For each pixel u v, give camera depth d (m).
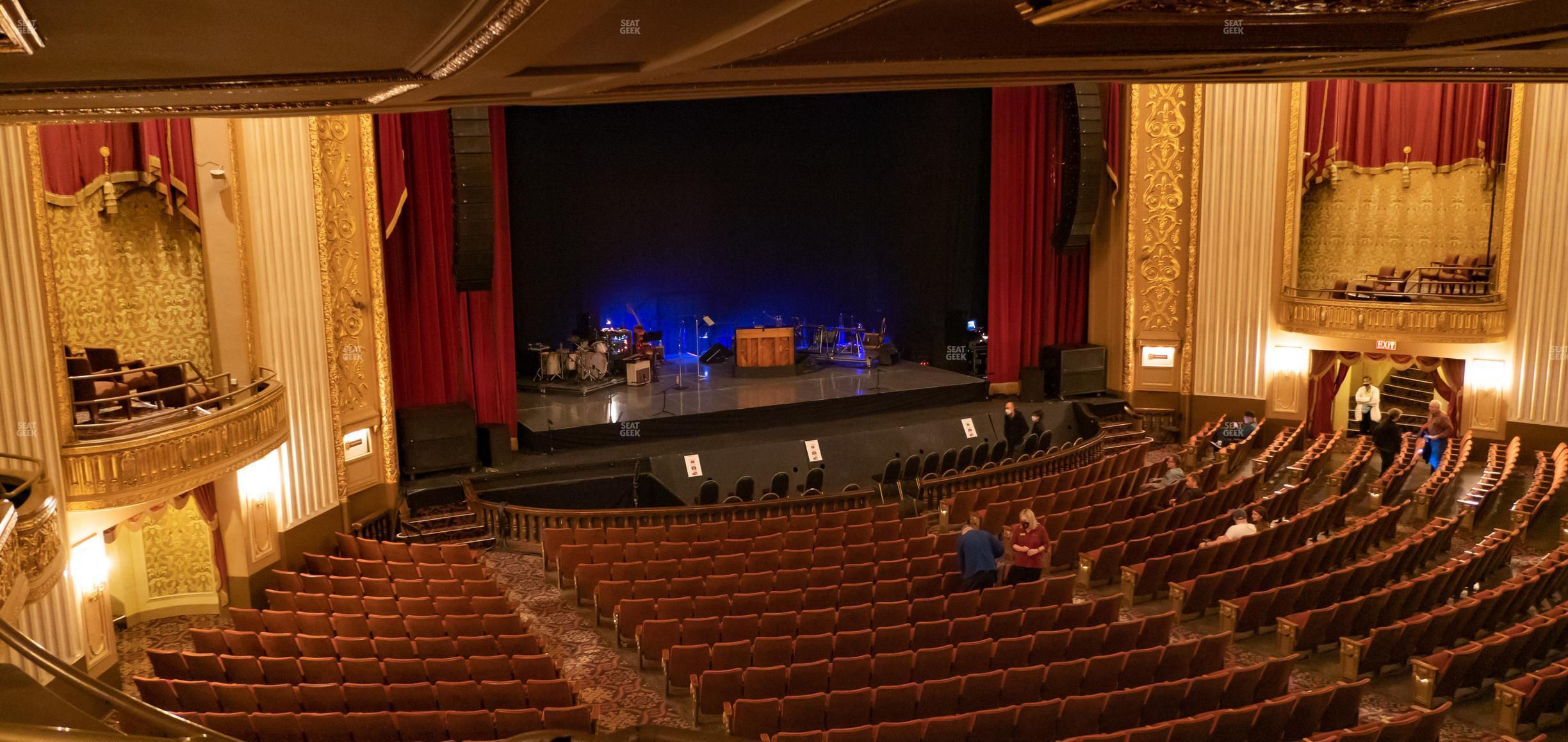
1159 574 11.71
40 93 4.16
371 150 15.44
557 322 23.22
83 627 10.94
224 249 13.32
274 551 14.02
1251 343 20.61
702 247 24.17
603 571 12.34
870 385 21.86
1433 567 12.66
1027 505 14.16
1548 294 17.86
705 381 22.45
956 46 3.89
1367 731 7.26
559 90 4.82
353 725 8.13
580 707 8.15
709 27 3.34
